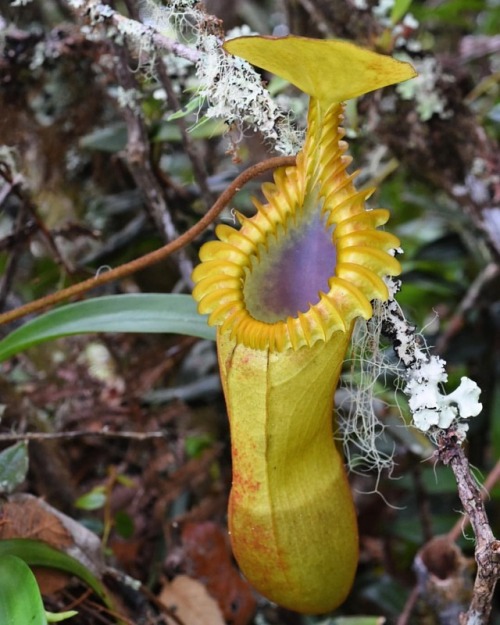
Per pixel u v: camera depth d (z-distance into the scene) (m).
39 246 0.65
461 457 0.36
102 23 0.47
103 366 0.70
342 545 0.39
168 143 0.64
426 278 0.71
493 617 0.57
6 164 0.53
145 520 0.59
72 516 0.55
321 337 0.35
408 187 0.81
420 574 0.47
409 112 0.57
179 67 0.53
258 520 0.38
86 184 0.68
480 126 0.58
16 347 0.43
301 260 0.39
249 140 0.63
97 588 0.44
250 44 0.32
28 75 0.58
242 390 0.37
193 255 0.60
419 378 0.37
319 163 0.36
